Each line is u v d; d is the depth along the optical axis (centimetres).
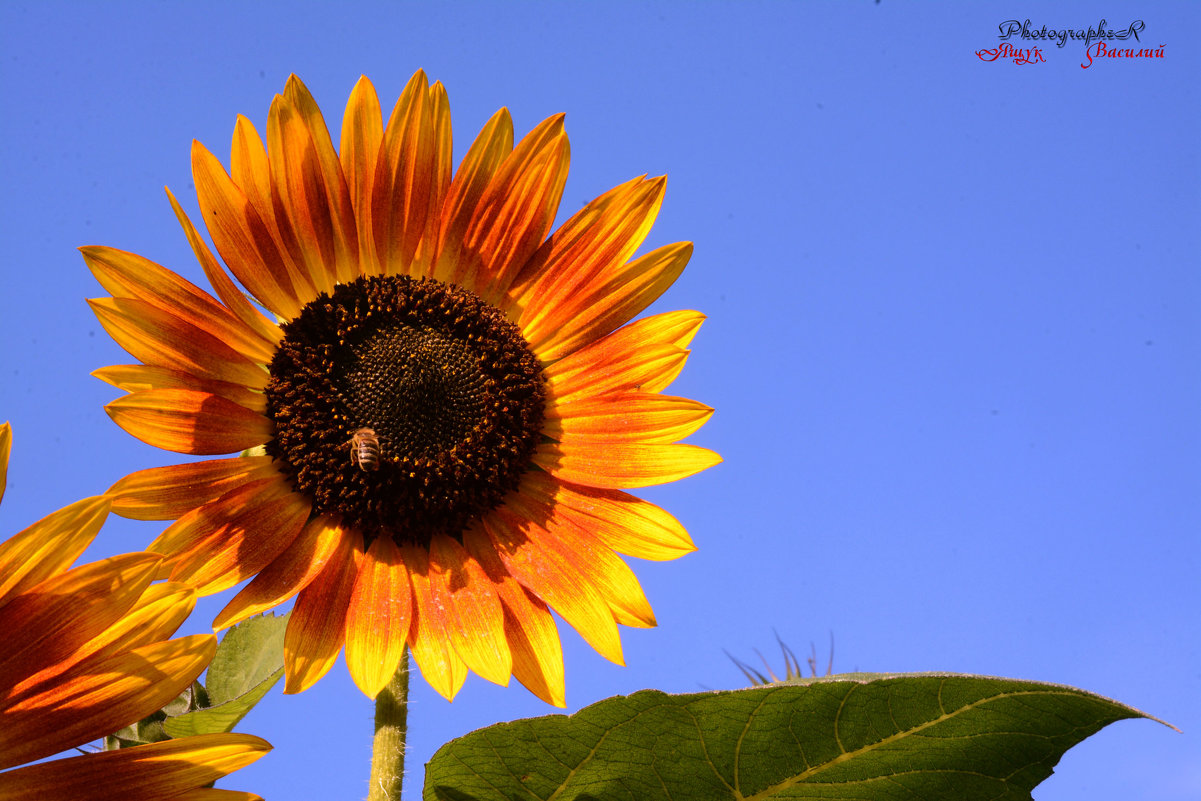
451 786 45
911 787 45
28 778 41
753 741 44
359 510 52
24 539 41
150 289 51
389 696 49
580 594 52
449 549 53
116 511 49
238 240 53
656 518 53
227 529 51
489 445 54
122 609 42
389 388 54
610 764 44
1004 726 44
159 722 47
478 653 50
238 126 53
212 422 51
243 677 49
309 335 54
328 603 50
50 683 41
